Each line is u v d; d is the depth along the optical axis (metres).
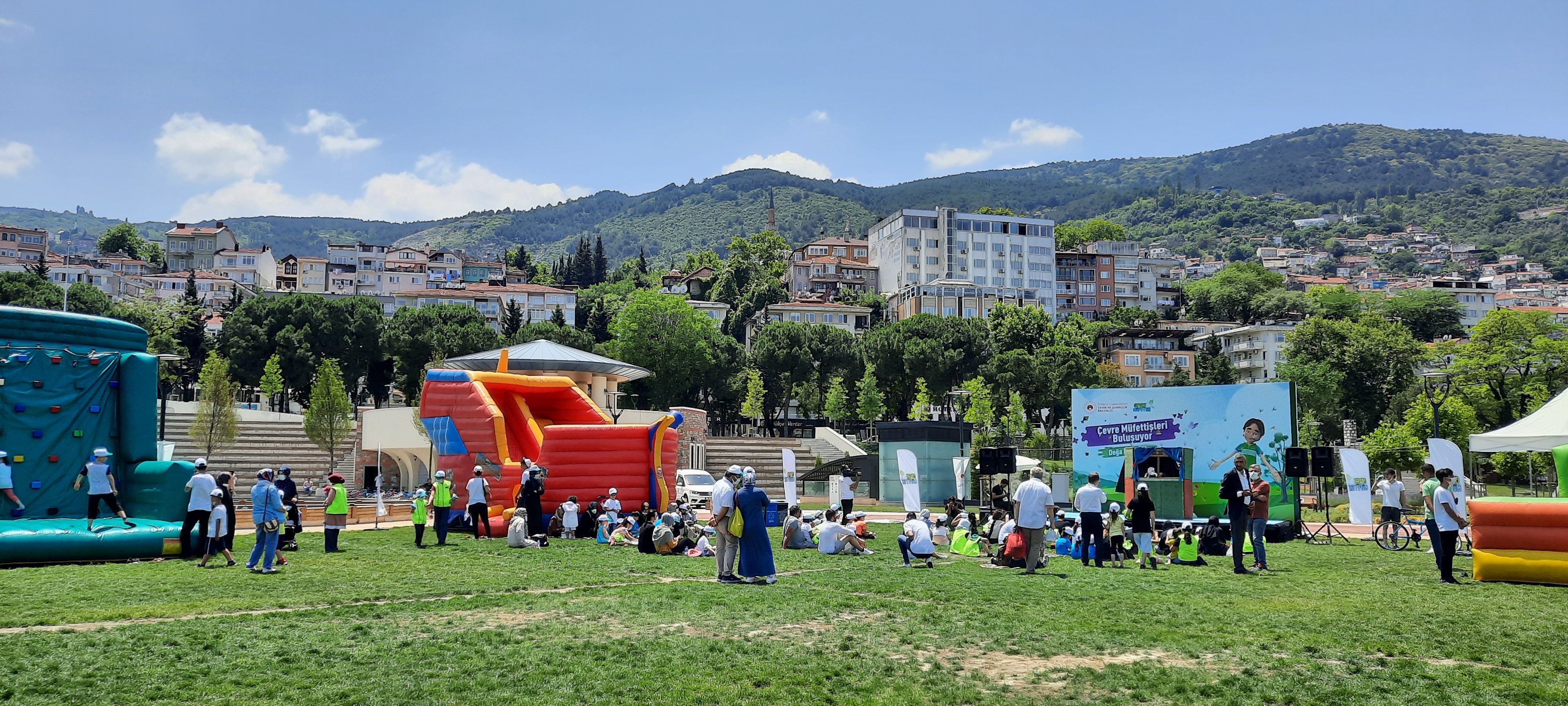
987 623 11.49
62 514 19.83
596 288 182.88
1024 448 63.84
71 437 20.19
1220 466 28.11
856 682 8.78
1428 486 16.50
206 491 18.27
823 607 12.53
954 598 13.56
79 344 21.02
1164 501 26.95
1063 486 35.91
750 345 128.50
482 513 23.45
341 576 15.76
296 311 80.12
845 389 88.12
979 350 89.00
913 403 89.38
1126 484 28.48
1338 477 50.66
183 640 10.19
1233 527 17.47
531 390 31.02
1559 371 77.31
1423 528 26.11
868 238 188.00
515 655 9.73
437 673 8.98
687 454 51.16
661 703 8.11
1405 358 88.31
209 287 144.38
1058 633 10.89
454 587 14.49
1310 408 87.69
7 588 14.14
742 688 8.55
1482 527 15.93
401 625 11.25
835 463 46.91
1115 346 130.62
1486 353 80.56
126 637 10.34
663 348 79.69
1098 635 10.77
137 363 21.05
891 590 14.32
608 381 50.38
